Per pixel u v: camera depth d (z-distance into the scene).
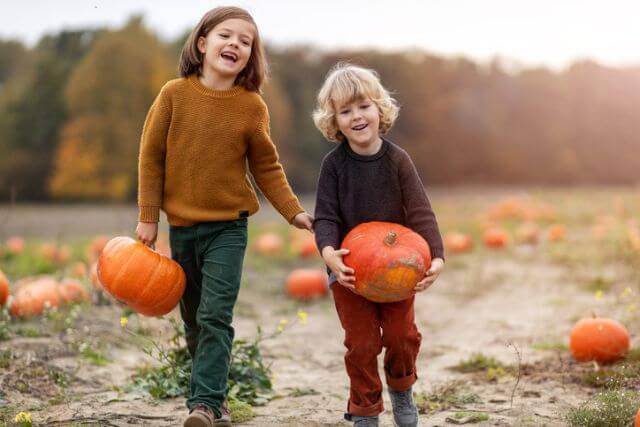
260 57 3.70
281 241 14.59
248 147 3.71
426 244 3.28
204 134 3.54
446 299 8.73
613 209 23.06
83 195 36.97
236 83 3.66
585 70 63.38
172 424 3.70
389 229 3.29
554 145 62.34
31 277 8.22
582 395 4.24
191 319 3.85
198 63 3.62
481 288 9.35
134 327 6.03
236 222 3.64
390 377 3.43
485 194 44.69
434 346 6.02
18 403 4.00
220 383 3.40
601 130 62.84
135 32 38.91
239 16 3.58
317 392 4.52
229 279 3.53
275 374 5.01
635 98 62.91
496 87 62.75
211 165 3.55
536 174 62.09
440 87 60.16
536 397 4.22
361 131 3.36
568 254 11.80
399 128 58.72
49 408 3.97
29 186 37.25
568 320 6.74
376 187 3.41
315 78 53.97
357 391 3.35
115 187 36.91
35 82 38.66
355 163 3.43
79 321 6.08
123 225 11.72
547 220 20.36
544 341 5.86
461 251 13.62
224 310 3.47
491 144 60.66
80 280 7.86
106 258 3.68
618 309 6.94
